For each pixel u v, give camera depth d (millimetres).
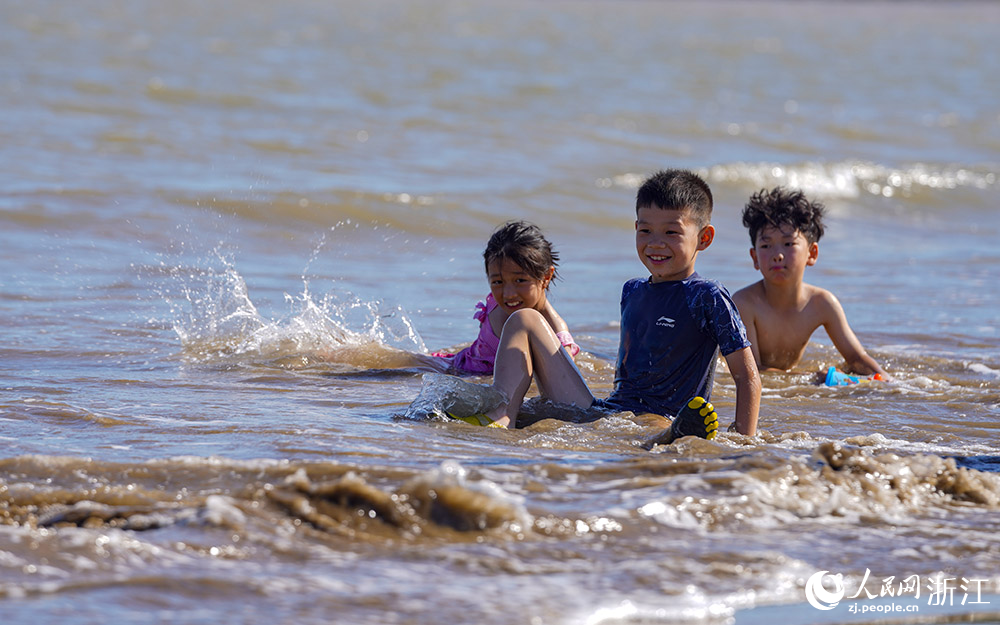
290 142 57438
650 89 94375
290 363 21750
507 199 47625
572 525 10836
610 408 17250
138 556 9641
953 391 20453
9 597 8672
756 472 12461
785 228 22734
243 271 32500
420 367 21844
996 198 59781
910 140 81000
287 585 9141
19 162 46750
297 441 14469
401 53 105750
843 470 12742
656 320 16953
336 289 30688
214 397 18109
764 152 69875
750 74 115188
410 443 14586
